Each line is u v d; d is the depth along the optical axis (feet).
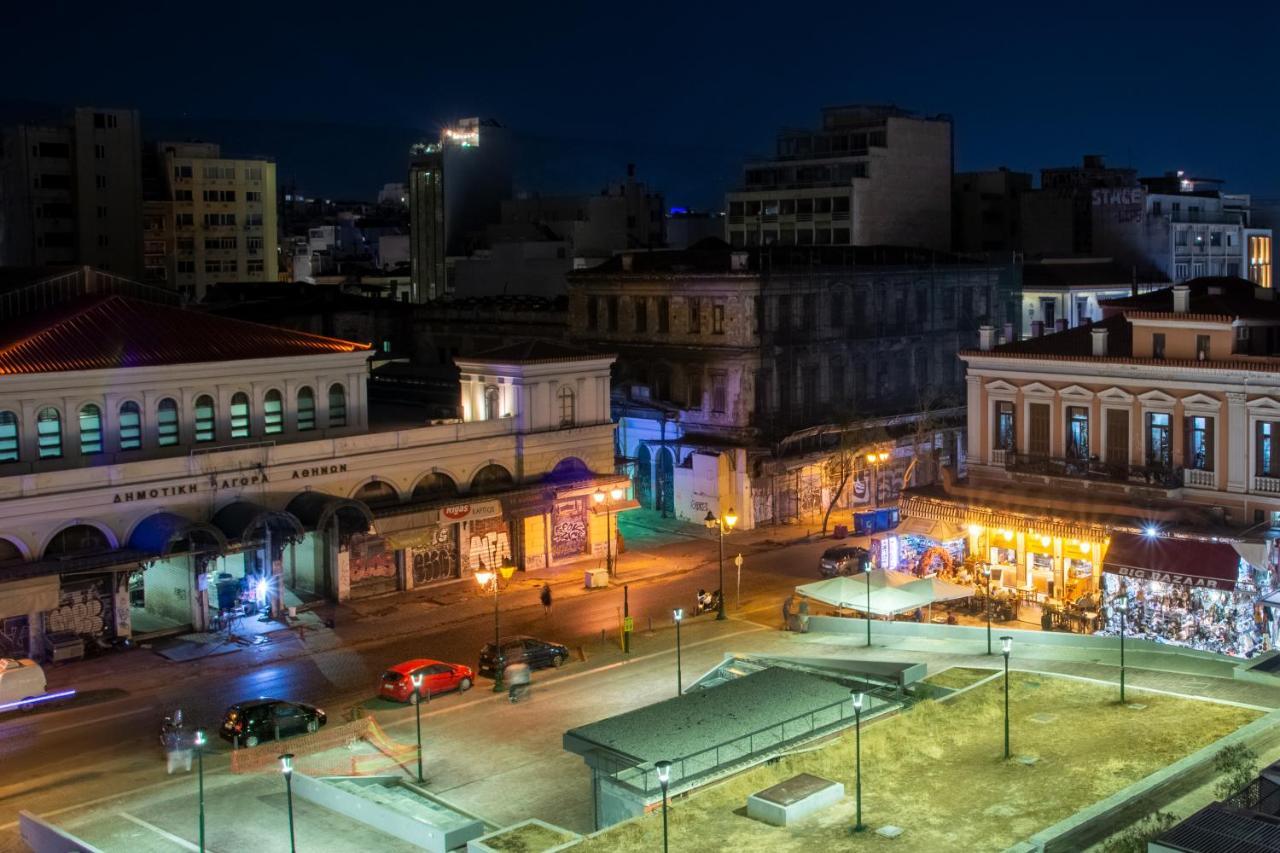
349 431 226.99
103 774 147.54
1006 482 205.67
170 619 204.95
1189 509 182.91
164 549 188.44
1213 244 416.26
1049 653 160.45
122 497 190.29
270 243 565.53
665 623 204.13
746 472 269.64
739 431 272.10
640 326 291.38
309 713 159.63
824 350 285.43
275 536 205.05
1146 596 178.19
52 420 193.16
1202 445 184.55
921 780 116.57
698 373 279.69
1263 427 177.68
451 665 174.19
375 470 218.38
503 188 504.43
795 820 108.99
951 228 435.12
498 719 162.91
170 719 159.22
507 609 213.66
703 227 506.89
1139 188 408.67
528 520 237.25
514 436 236.22
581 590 224.94
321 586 218.59
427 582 226.58
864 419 283.38
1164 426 188.44
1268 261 439.63
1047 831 100.32
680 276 279.08
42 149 480.64
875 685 146.72
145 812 136.05
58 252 485.97
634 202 475.72
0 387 186.80
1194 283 227.61
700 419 279.08
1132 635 178.29
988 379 208.03
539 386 238.68
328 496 207.62
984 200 440.45
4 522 179.73
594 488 241.55
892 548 218.59
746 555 249.55
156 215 531.91
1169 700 135.13
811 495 284.20
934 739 126.31
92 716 166.20
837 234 399.03
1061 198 416.05
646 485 289.74
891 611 179.22
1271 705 132.36
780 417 278.87
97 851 118.01
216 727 161.27
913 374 308.60
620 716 131.13
